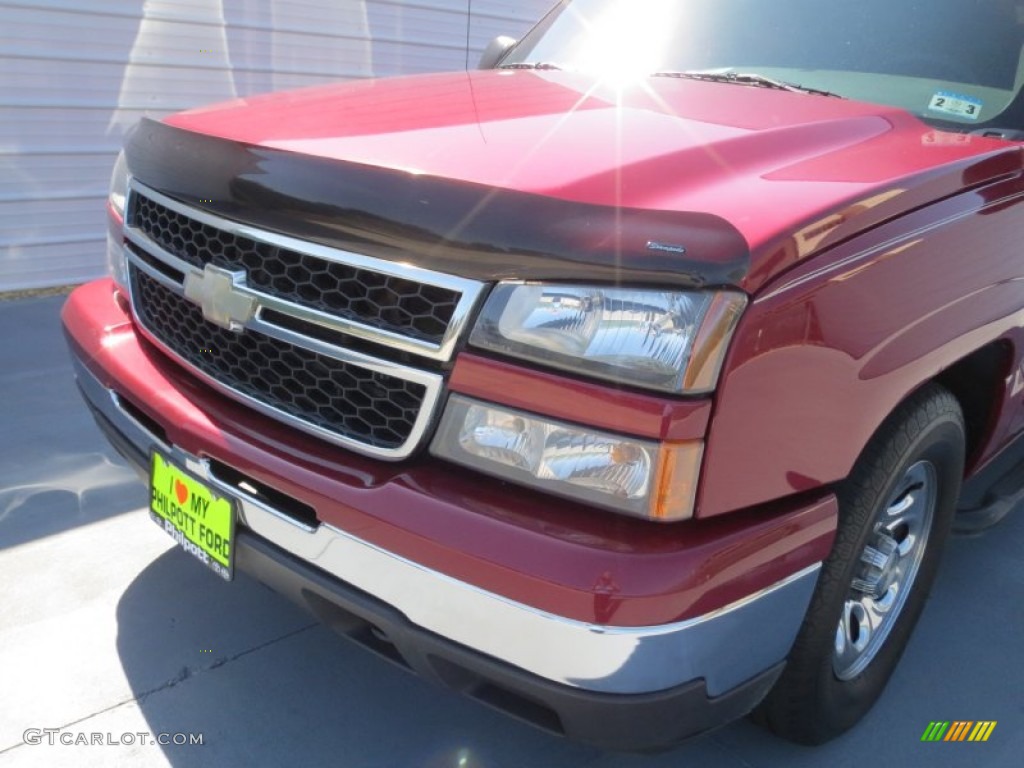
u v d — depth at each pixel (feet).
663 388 4.42
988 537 10.18
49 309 15.78
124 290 7.05
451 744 6.68
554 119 6.26
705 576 4.55
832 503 5.31
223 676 7.18
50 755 6.28
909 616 7.40
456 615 4.76
